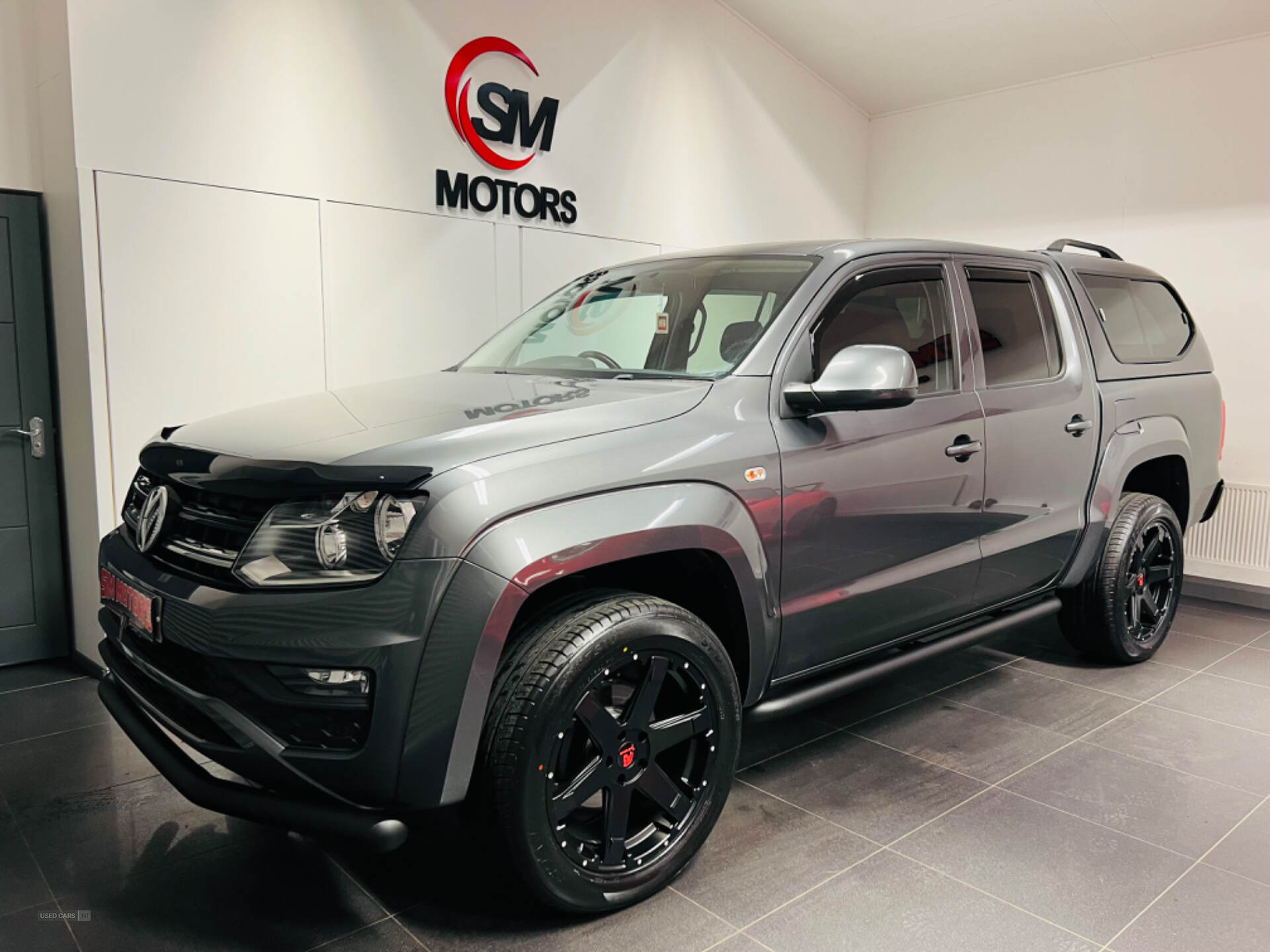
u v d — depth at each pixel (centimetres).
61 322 366
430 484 165
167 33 357
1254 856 220
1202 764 272
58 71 343
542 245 498
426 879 208
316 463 168
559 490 175
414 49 436
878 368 207
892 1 534
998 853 220
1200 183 521
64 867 213
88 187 341
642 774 194
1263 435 503
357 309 426
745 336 230
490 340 299
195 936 186
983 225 624
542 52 488
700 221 582
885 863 215
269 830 232
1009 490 281
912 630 265
